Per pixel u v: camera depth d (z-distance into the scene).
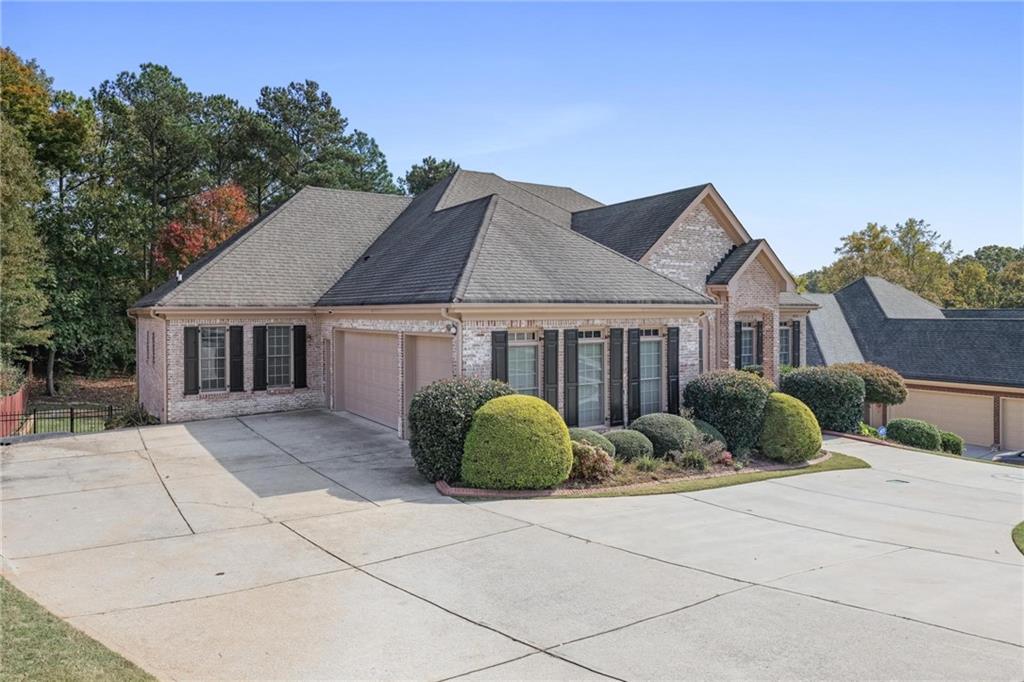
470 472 12.22
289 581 7.95
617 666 5.88
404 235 22.39
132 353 36.38
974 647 6.20
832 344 31.38
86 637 6.31
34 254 26.12
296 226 24.31
